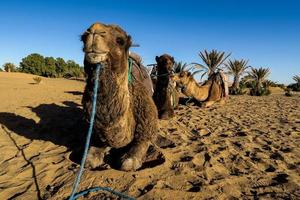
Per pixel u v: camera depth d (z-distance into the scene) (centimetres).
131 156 232
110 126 207
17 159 266
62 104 609
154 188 206
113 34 187
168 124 415
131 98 231
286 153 305
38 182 220
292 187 221
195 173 237
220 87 697
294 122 496
